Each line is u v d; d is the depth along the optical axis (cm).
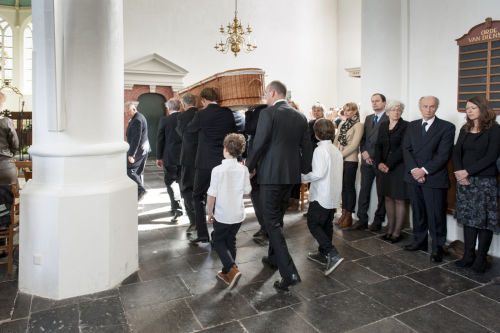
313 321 268
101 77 315
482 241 352
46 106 304
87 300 299
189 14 1378
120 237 330
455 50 447
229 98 388
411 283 331
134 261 352
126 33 1289
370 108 525
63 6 294
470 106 351
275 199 313
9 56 1709
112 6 322
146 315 276
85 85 307
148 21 1318
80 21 301
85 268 308
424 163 388
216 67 1436
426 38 476
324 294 309
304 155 334
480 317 274
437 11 462
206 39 1411
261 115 311
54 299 301
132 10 1293
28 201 306
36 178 317
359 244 434
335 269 361
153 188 803
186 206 473
